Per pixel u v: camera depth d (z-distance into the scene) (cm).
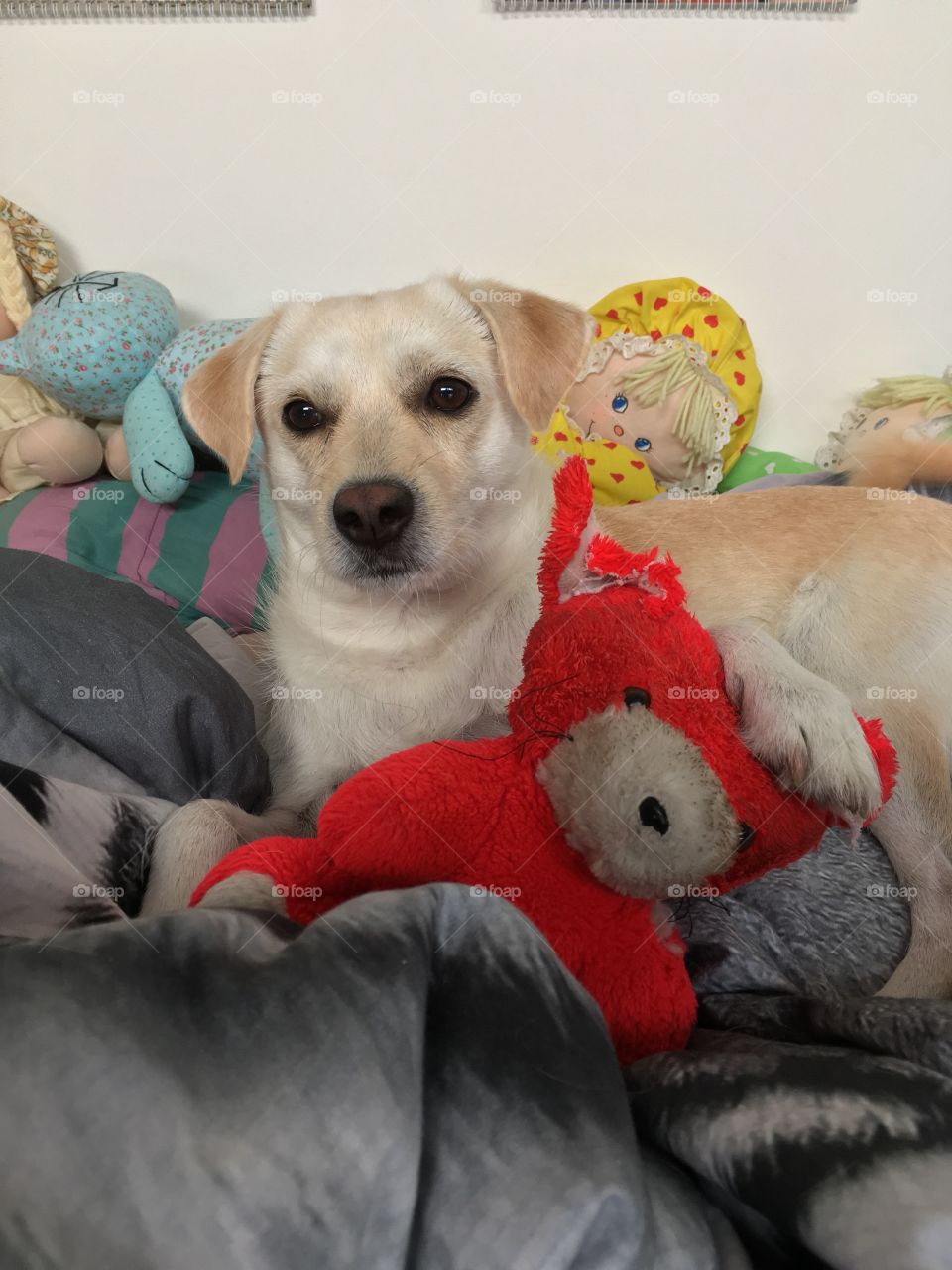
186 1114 45
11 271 235
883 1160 50
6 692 99
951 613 136
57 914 62
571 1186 47
